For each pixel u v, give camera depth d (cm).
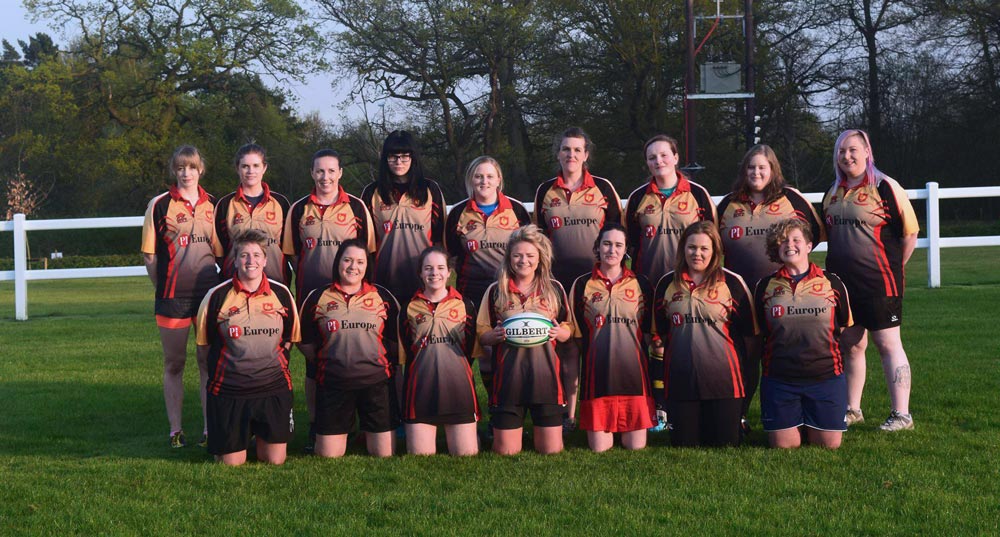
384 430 558
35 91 3778
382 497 466
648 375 568
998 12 3531
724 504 443
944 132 3872
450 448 561
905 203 580
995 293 1144
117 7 3744
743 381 563
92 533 417
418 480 499
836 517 422
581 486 479
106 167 3809
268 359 542
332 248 612
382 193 626
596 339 564
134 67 3909
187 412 688
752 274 599
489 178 623
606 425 559
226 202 616
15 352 933
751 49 2628
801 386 549
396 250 623
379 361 556
